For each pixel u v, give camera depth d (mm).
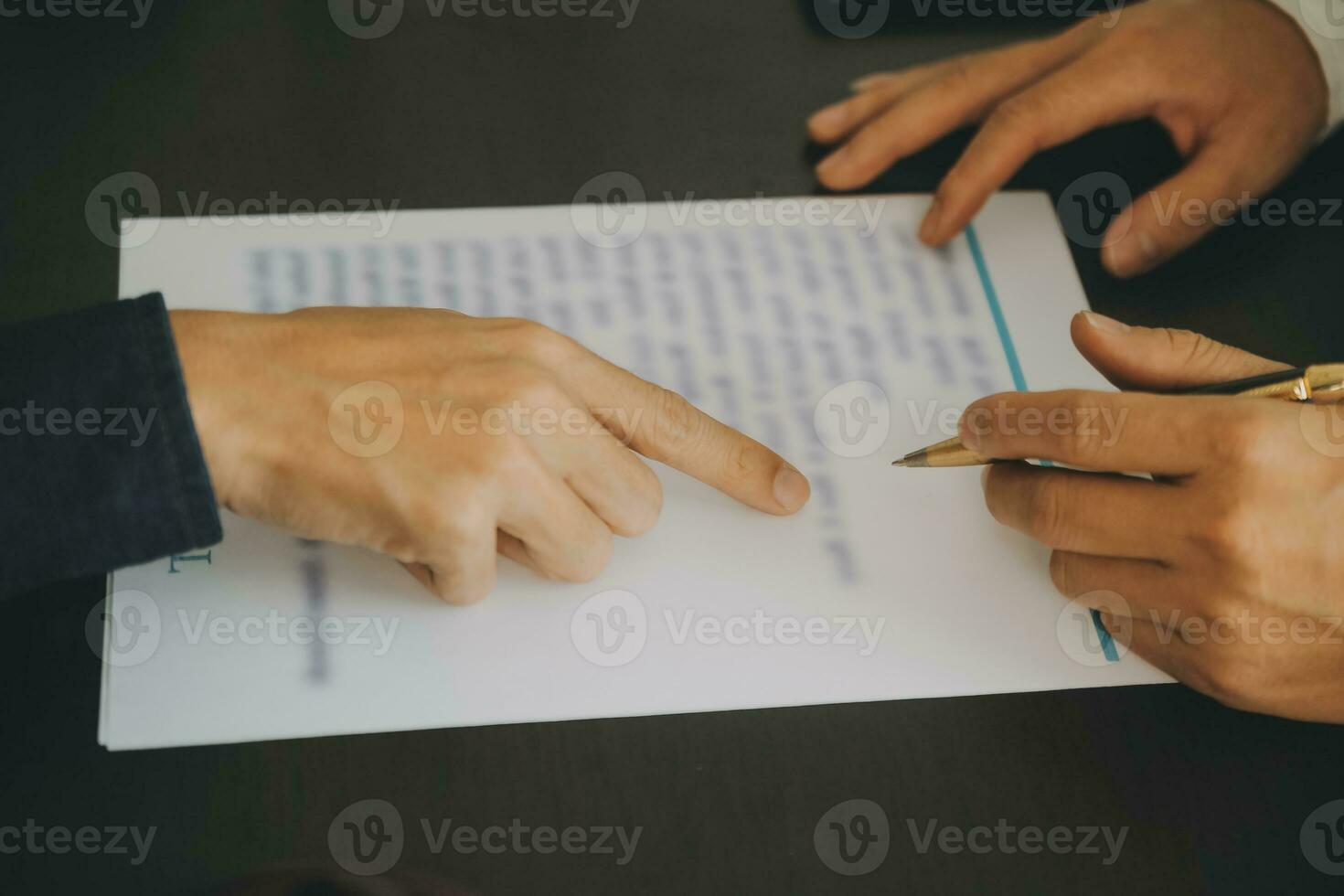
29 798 432
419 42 682
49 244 571
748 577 515
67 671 461
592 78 678
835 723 479
